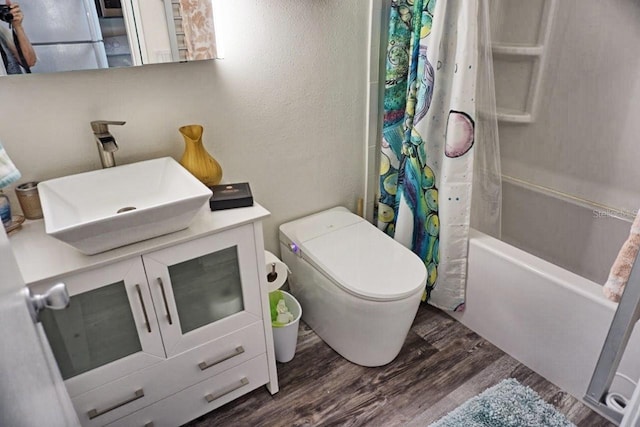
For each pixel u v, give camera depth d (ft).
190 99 4.93
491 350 6.02
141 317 4.06
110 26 4.22
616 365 3.81
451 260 6.10
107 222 3.40
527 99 6.89
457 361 5.86
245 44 5.04
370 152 6.76
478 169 6.21
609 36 5.83
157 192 4.61
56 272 3.46
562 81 6.44
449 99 5.56
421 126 5.74
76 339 3.87
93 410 4.17
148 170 4.62
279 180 6.08
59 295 2.39
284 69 5.46
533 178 7.17
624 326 3.60
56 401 2.60
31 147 4.25
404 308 5.07
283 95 5.59
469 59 5.09
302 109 5.83
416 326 6.49
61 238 3.27
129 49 4.38
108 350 4.09
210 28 4.73
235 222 4.23
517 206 7.37
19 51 3.93
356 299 5.03
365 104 6.42
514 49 6.73
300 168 6.20
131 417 4.45
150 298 4.04
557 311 5.11
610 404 4.01
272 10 5.07
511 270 5.49
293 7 5.21
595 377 4.01
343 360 5.93
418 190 6.15
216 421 5.13
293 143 5.96
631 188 6.10
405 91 6.11
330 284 5.31
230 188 4.74
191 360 4.59
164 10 4.42
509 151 7.35
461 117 5.33
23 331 2.16
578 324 4.93
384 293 4.93
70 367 3.94
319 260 5.48
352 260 5.48
